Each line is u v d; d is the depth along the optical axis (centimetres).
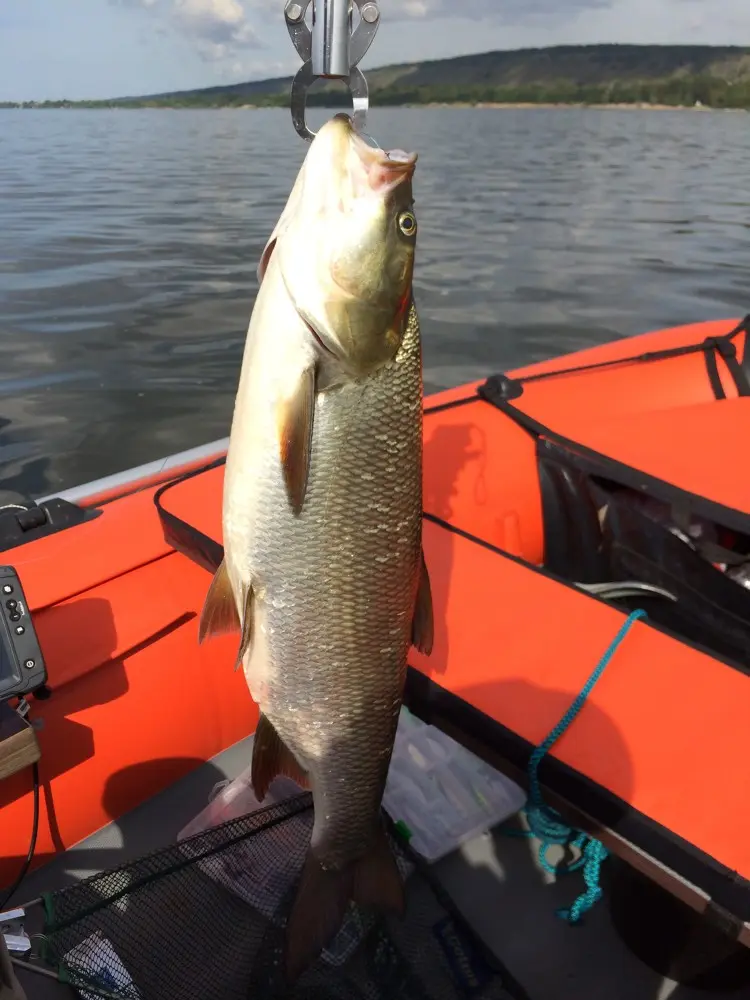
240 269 357
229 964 70
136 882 71
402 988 69
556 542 116
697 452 107
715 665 74
